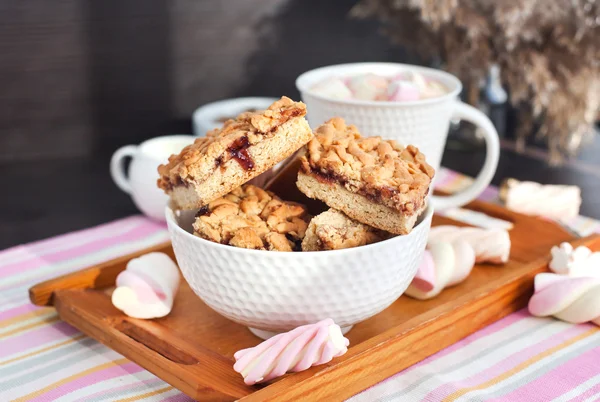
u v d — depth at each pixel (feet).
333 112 2.49
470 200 2.61
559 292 2.19
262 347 1.93
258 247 2.00
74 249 2.57
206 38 3.80
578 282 2.19
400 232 1.99
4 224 3.12
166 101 3.83
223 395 1.91
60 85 3.62
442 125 2.53
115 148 3.81
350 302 2.00
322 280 1.96
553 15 2.97
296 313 1.99
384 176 2.02
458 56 3.13
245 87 3.96
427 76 2.70
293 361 1.91
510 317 2.25
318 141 2.09
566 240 2.54
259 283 1.97
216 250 1.97
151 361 2.00
